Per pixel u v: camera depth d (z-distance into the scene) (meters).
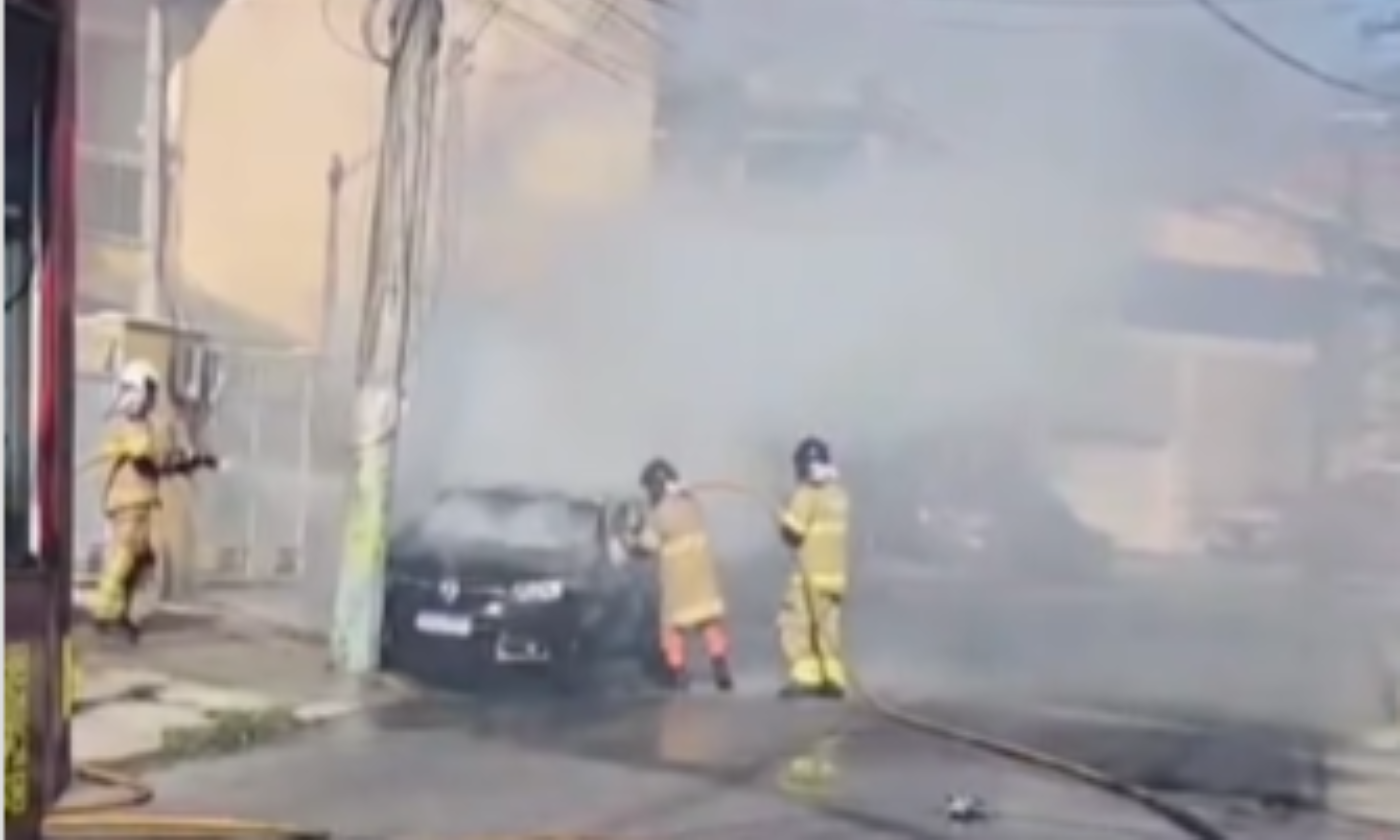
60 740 15.16
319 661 24.48
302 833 14.62
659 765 18.50
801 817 16.08
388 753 18.70
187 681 22.17
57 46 14.41
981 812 16.55
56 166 14.49
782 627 25.16
